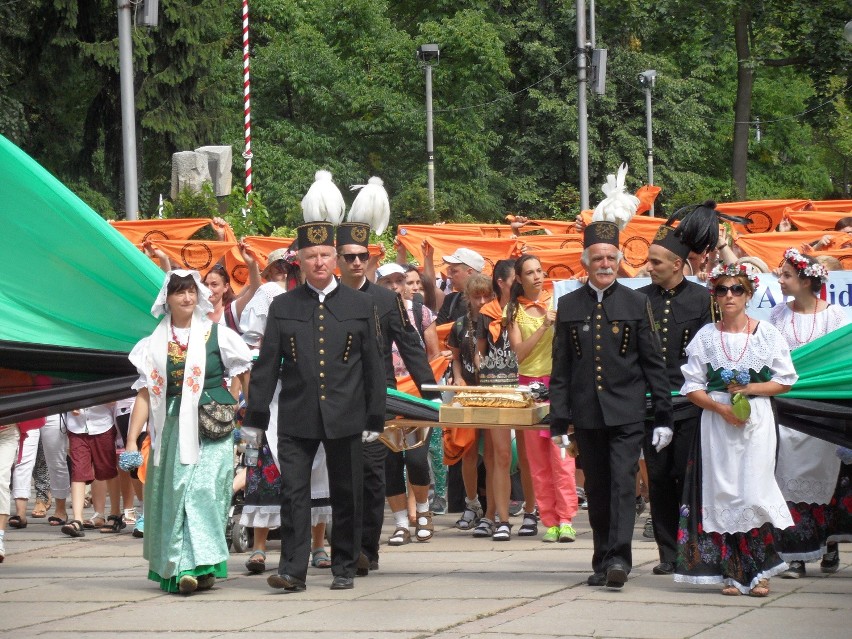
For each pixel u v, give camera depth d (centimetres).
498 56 7350
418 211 4397
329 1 7600
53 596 1296
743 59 6694
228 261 2245
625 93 7550
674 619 1104
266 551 1587
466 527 1759
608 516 1300
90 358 1457
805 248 1809
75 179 6319
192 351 1298
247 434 1284
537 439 1623
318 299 1298
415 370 1424
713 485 1227
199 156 4106
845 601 1181
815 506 1321
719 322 1256
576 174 7606
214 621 1141
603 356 1271
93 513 2019
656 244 1338
